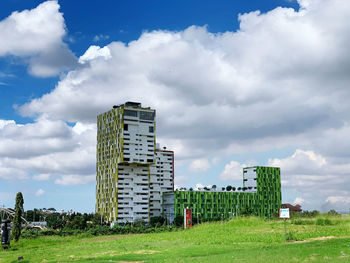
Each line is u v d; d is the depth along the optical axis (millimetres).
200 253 25516
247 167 198125
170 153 185250
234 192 180125
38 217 186000
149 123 166125
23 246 49938
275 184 197500
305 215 51969
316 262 18094
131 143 161000
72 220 133500
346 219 46875
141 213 161750
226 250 26281
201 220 161875
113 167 162250
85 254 29906
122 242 40875
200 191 170875
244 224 48156
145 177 165375
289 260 19016
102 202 166875
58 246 44562
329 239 28203
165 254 26125
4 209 108000
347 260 18078
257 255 21750
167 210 170875
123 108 161375
